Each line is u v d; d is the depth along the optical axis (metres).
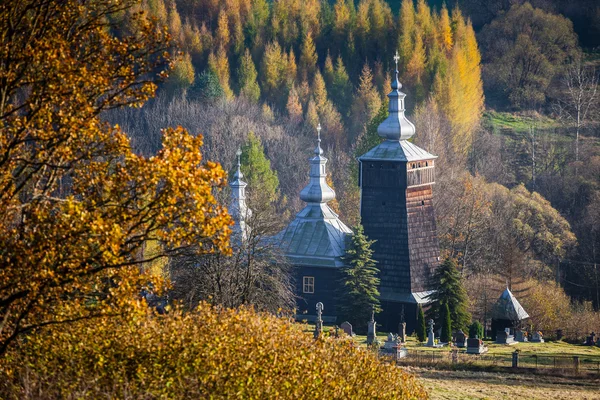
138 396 78.62
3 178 75.69
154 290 76.69
